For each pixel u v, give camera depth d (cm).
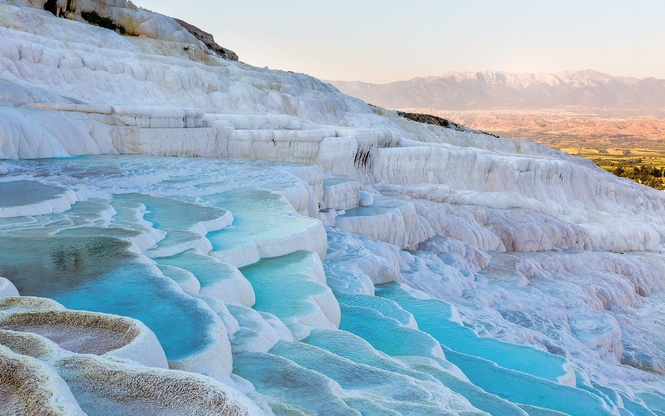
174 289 495
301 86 3191
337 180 1581
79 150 1359
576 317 1431
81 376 293
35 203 784
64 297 473
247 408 266
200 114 1612
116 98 1867
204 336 410
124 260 566
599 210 2736
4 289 435
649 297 1988
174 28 2962
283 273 729
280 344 511
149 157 1421
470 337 860
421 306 964
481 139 3609
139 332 348
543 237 2055
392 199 1692
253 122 1838
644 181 7706
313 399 396
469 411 434
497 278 1636
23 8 2331
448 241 1723
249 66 3166
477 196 2161
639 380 1145
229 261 730
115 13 2767
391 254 1260
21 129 1246
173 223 805
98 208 845
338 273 953
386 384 468
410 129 3362
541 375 749
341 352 542
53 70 1756
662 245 2484
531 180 2489
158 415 268
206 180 1197
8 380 273
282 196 1077
